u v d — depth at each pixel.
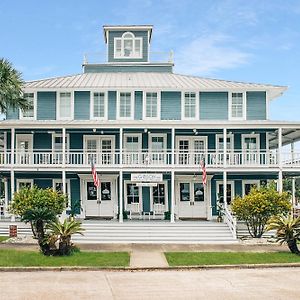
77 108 34.06
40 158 32.84
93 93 34.06
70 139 33.62
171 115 33.97
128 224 28.58
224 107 34.06
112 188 33.31
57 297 13.65
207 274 17.56
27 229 28.16
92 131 33.09
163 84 34.62
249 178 33.47
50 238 20.86
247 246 24.67
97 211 33.16
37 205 25.47
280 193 27.56
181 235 26.98
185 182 33.28
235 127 30.55
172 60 39.75
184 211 33.03
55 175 33.50
